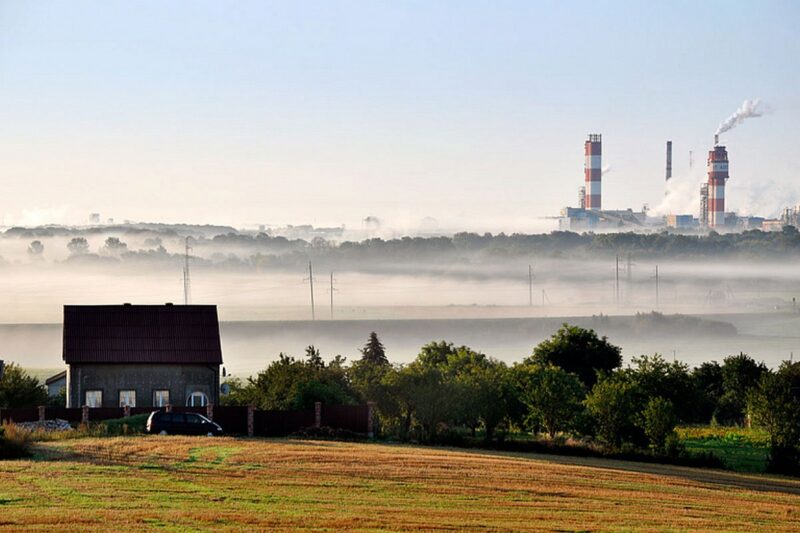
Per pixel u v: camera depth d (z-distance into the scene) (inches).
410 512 3206.2
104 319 6963.6
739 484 4547.2
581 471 4478.3
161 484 3538.4
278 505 3228.3
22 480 3543.3
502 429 6776.6
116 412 5816.9
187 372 6820.9
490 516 3203.7
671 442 5570.9
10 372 6909.5
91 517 2878.9
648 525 3181.6
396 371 6402.6
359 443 5383.9
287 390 6441.9
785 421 5511.8
